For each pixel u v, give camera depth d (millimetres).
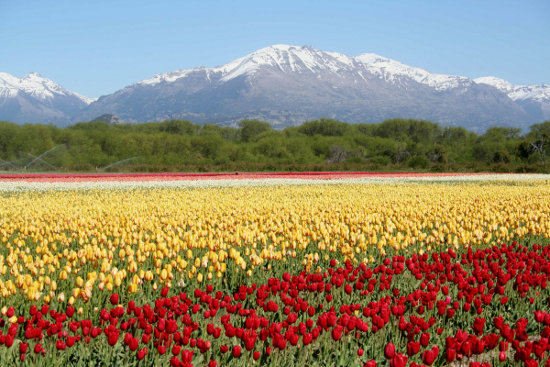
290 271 9242
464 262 9188
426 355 4539
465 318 7008
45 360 5258
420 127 104125
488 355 6223
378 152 81562
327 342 5977
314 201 19750
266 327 5734
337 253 10531
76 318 6609
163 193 23406
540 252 11406
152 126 103125
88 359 5465
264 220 13859
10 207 16469
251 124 103688
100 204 17984
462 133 101000
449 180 36438
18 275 6789
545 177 40781
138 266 8750
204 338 5965
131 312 6188
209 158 69250
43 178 34219
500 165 52344
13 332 4977
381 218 14102
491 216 14227
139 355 4910
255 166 55438
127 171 52062
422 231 13586
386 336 6398
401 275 8961
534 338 6980
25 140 63844
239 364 5484
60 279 7254
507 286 8070
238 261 8188
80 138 68000
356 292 7680
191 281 8086
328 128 104938
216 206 16875
